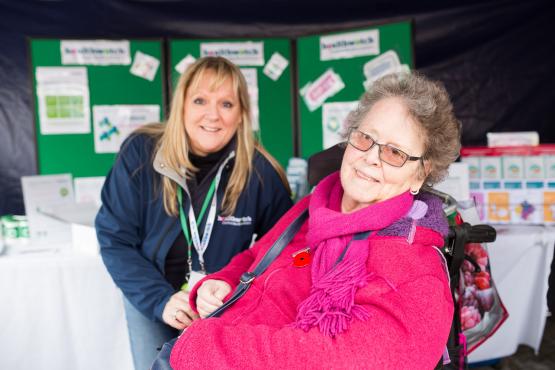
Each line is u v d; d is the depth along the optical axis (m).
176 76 3.88
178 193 1.61
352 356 0.77
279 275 1.05
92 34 3.80
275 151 4.02
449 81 3.80
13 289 2.26
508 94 3.80
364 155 0.99
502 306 1.49
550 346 2.97
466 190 2.50
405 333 0.79
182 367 0.85
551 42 3.74
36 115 3.77
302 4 3.88
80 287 2.32
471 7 3.74
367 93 1.05
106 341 2.35
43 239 2.62
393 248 0.89
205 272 1.67
